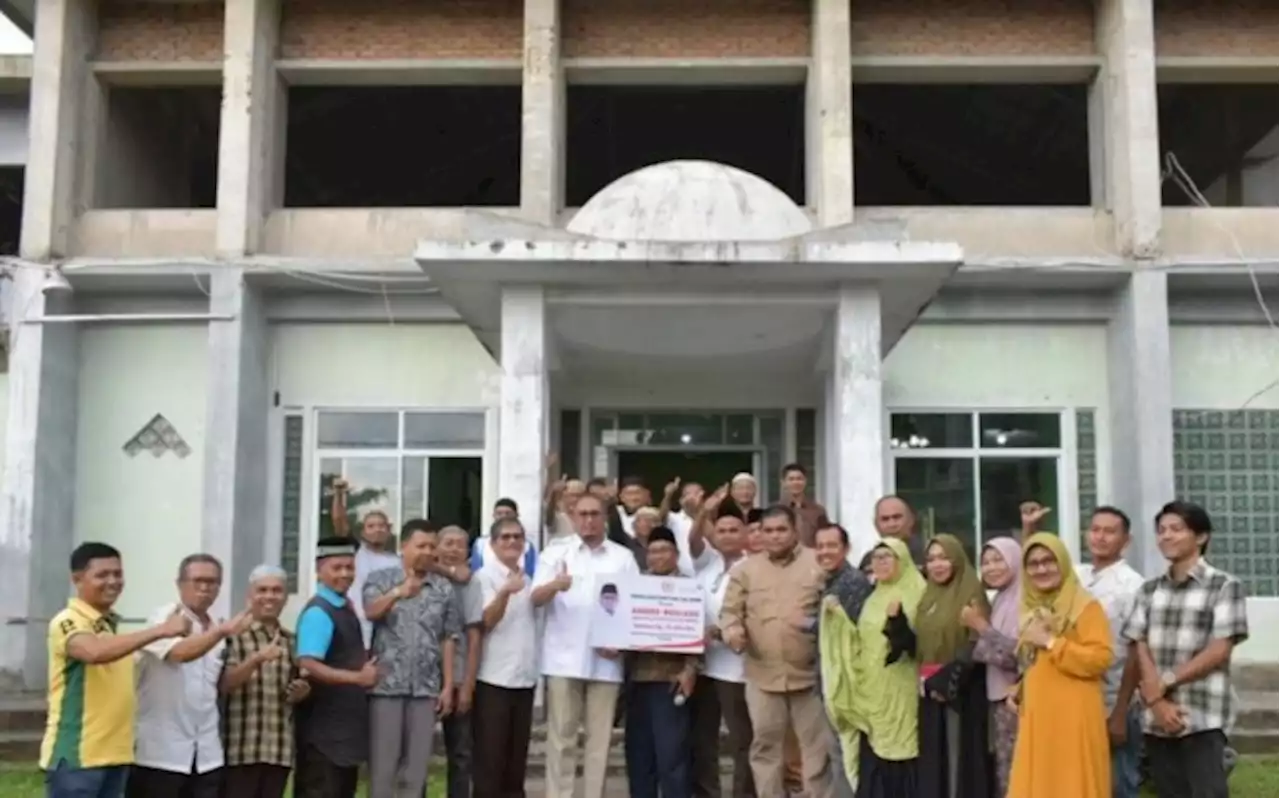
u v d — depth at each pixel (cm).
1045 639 536
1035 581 548
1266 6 1445
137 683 546
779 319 1018
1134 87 1376
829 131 1376
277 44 1453
